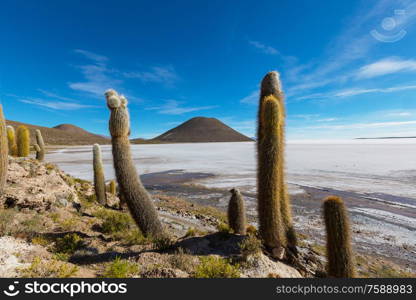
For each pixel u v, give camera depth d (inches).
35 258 127.8
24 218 212.2
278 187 162.4
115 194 476.1
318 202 474.0
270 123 159.2
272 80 179.8
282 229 166.2
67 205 289.1
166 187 657.6
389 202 464.4
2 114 213.6
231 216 203.5
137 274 130.6
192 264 148.6
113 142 187.3
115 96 186.2
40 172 302.7
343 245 133.6
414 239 301.1
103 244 190.4
